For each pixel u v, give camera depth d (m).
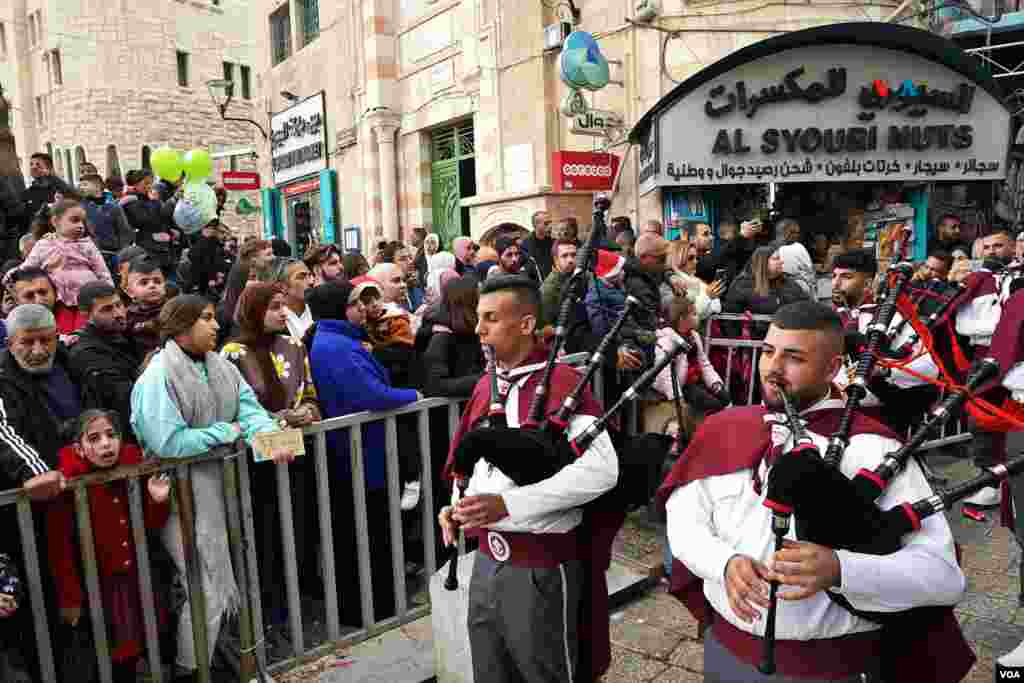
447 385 3.33
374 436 3.29
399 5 12.75
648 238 3.97
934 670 1.54
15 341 2.64
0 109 8.51
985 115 7.95
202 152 8.74
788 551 1.35
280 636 3.21
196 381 2.67
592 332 3.95
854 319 4.00
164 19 26.77
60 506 2.49
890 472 1.42
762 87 7.92
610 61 8.86
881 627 1.51
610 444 1.94
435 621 2.49
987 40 9.57
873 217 8.50
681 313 3.79
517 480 1.85
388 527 3.39
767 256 4.86
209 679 2.71
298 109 15.75
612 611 3.28
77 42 25.80
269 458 2.74
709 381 3.88
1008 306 2.81
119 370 2.97
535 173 10.09
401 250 7.12
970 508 4.11
